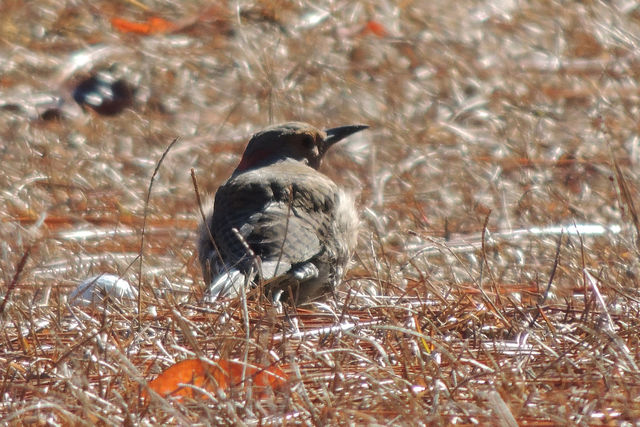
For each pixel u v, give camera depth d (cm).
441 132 1717
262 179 1083
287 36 2020
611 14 2098
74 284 1041
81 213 1444
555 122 1747
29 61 1911
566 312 923
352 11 2117
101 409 692
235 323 874
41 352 835
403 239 1323
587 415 680
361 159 1630
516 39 2047
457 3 2152
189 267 1144
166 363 796
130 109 1811
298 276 1021
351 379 747
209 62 1944
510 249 1270
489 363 802
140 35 2052
